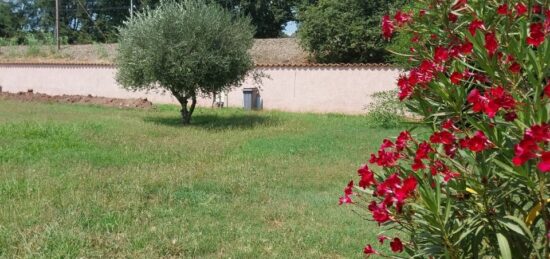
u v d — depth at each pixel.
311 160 8.18
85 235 4.31
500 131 1.85
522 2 2.09
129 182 6.28
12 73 22.25
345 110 16.41
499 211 1.97
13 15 41.91
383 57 18.48
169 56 12.23
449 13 2.31
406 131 2.21
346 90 16.39
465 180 1.99
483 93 2.09
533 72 1.83
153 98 19.47
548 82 1.80
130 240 4.29
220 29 12.83
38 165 7.11
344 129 12.17
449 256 1.92
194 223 4.86
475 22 2.06
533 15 2.11
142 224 4.74
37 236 4.21
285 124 12.91
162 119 14.03
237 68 13.23
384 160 2.11
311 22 18.67
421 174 2.04
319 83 16.78
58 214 4.86
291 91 17.22
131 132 10.88
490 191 1.93
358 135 11.10
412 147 2.31
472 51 1.99
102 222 4.66
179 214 5.12
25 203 5.14
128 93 19.70
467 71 2.16
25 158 7.62
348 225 4.98
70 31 39.72
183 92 12.99
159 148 8.93
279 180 6.76
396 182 1.95
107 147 8.90
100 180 6.28
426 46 2.48
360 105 16.20
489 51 1.91
